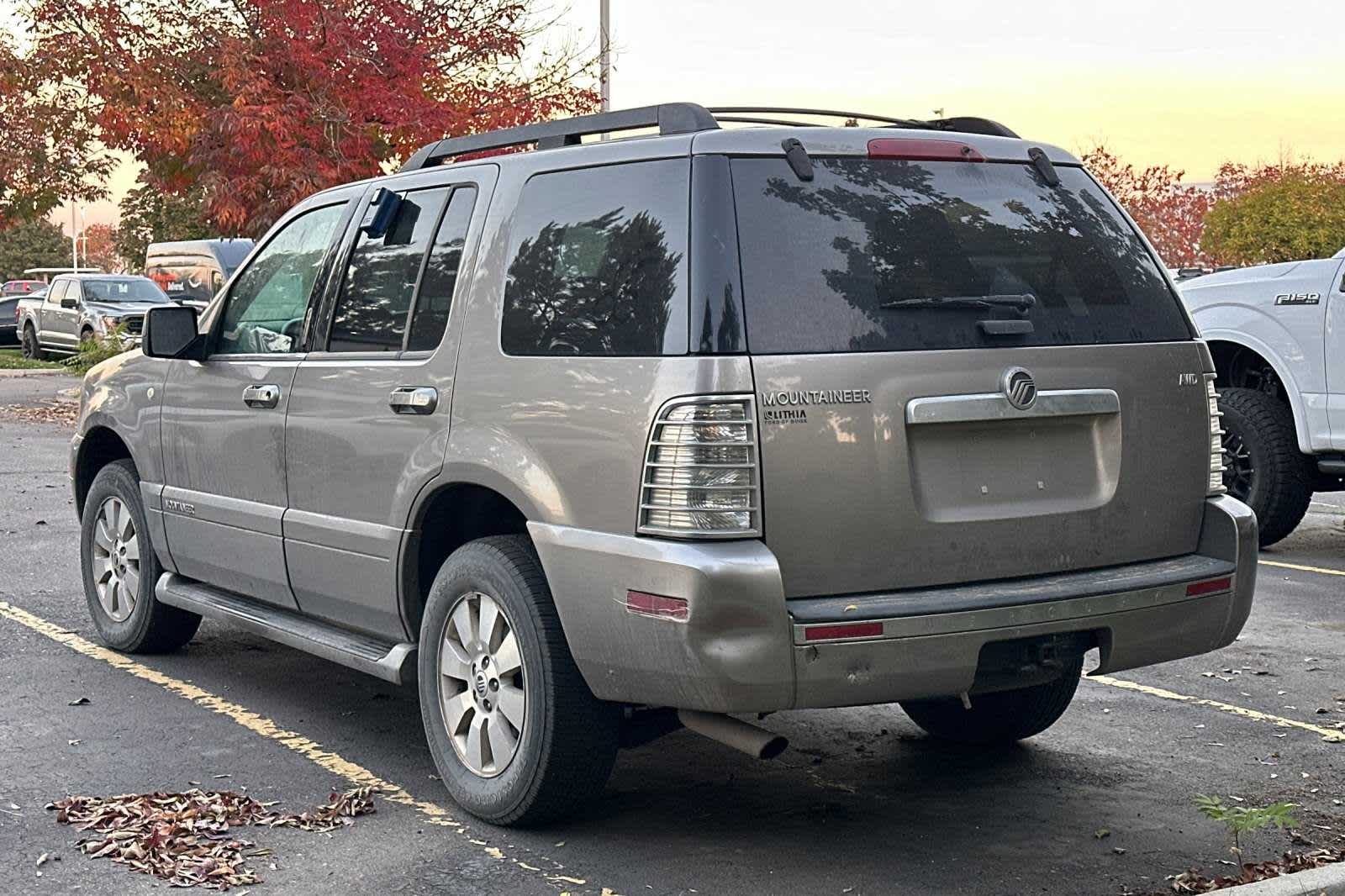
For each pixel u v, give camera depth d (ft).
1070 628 14.73
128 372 23.11
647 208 14.80
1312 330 32.53
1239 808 16.97
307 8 54.19
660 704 14.33
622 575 14.16
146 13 57.00
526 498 15.26
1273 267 34.32
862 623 13.74
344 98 54.54
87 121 59.36
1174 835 16.20
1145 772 18.44
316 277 19.34
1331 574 31.60
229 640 25.00
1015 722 18.78
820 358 13.99
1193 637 15.75
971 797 17.46
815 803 17.19
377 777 17.90
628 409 14.28
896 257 14.71
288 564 19.20
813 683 13.70
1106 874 15.05
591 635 14.61
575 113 59.26
